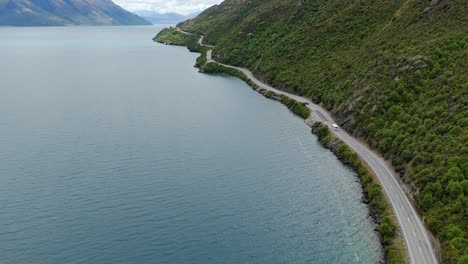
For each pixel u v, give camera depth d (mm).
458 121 83562
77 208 75062
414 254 60625
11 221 70688
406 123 96500
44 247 64250
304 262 62844
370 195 79688
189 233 68875
